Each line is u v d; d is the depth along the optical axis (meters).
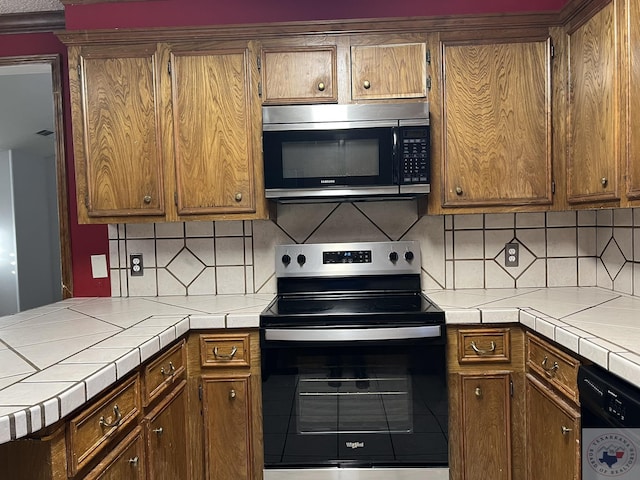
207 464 1.88
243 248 2.35
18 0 2.18
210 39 2.03
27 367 1.18
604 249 2.23
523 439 1.82
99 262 2.36
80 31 2.02
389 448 1.83
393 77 2.02
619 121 1.59
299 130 1.97
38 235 6.16
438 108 2.02
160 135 2.05
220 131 2.04
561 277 2.32
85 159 2.07
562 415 1.49
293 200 2.09
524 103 2.02
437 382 1.82
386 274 2.28
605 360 1.21
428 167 1.97
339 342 1.81
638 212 1.95
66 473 1.05
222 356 1.87
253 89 2.03
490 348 1.82
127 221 2.09
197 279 2.36
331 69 2.02
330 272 2.28
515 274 2.33
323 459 1.85
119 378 1.25
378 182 1.98
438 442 1.82
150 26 2.20
